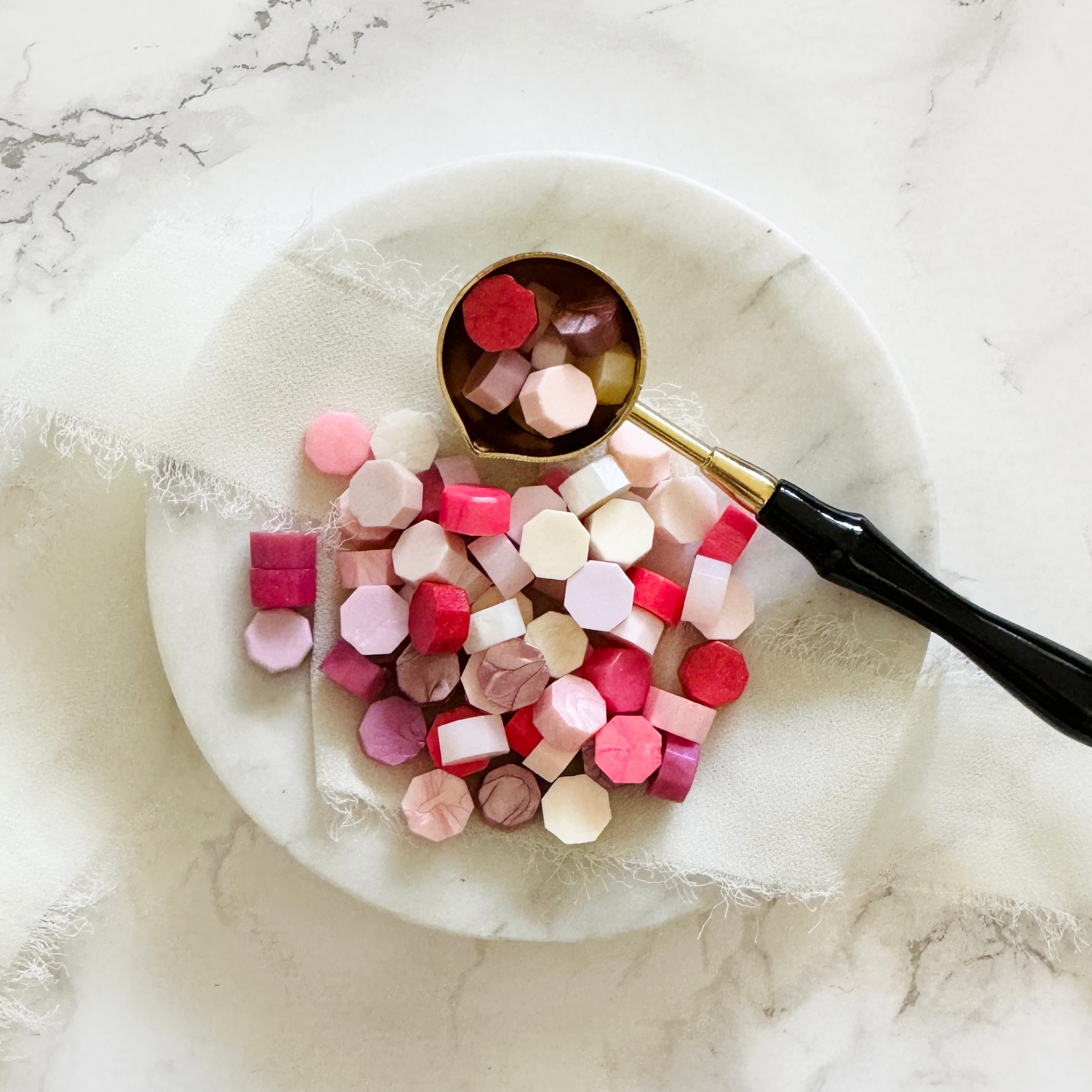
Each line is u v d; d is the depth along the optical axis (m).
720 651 0.21
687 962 0.23
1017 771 0.22
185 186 0.23
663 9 0.23
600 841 0.21
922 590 0.20
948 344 0.23
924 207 0.23
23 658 0.22
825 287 0.21
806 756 0.21
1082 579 0.23
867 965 0.23
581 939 0.21
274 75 0.23
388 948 0.23
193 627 0.21
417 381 0.21
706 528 0.21
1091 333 0.23
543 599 0.21
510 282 0.19
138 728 0.22
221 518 0.21
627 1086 0.23
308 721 0.21
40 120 0.23
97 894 0.22
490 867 0.21
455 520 0.20
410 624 0.20
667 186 0.21
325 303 0.21
